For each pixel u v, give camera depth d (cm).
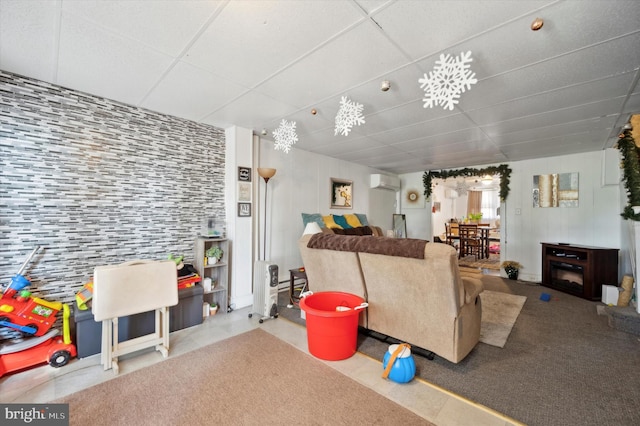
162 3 136
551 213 474
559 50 172
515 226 509
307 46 172
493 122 304
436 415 156
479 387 181
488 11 141
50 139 225
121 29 156
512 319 304
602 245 428
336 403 165
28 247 216
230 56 184
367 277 231
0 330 192
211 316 305
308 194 453
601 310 322
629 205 317
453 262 182
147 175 281
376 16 146
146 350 229
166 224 295
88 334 217
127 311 205
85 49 177
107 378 188
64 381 184
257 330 269
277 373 195
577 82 211
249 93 240
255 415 155
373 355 222
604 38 160
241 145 337
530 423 150
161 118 290
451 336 197
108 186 256
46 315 204
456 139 374
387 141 388
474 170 567
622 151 335
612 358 219
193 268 297
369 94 240
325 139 380
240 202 335
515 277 495
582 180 447
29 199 216
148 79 216
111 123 256
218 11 142
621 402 167
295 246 429
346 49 175
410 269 200
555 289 427
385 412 158
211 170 333
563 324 290
